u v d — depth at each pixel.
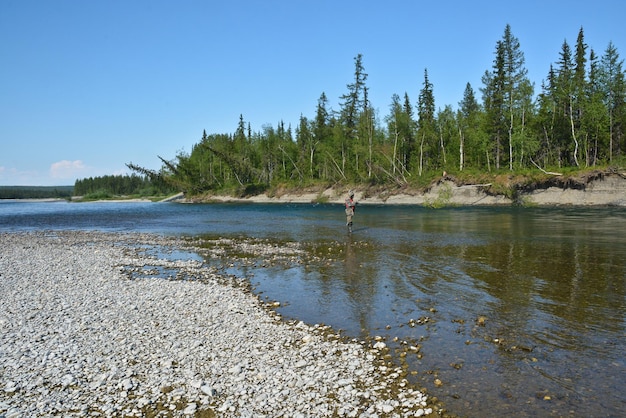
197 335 10.79
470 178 63.53
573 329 10.60
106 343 10.17
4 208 93.31
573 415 6.92
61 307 13.16
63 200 170.25
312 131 99.75
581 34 71.38
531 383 8.02
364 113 86.69
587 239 24.52
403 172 80.69
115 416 7.01
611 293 13.48
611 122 60.50
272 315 12.50
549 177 56.06
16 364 8.92
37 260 22.11
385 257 20.77
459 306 12.77
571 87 63.03
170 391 7.84
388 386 8.01
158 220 49.53
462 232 29.69
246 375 8.47
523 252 20.86
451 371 8.58
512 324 11.11
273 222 42.66
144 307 13.21
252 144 115.88
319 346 9.99
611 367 8.55
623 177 51.03
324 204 78.44
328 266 19.12
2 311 12.70
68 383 8.08
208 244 27.55
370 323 11.62
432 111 89.25
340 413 7.06
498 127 68.00
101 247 27.12
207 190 107.94
